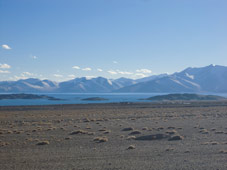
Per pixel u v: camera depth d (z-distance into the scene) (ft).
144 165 61.26
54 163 64.39
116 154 74.59
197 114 255.50
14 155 75.00
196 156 70.18
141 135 116.26
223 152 74.69
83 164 62.95
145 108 380.17
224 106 421.59
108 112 300.61
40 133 125.80
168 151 77.66
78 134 121.19
